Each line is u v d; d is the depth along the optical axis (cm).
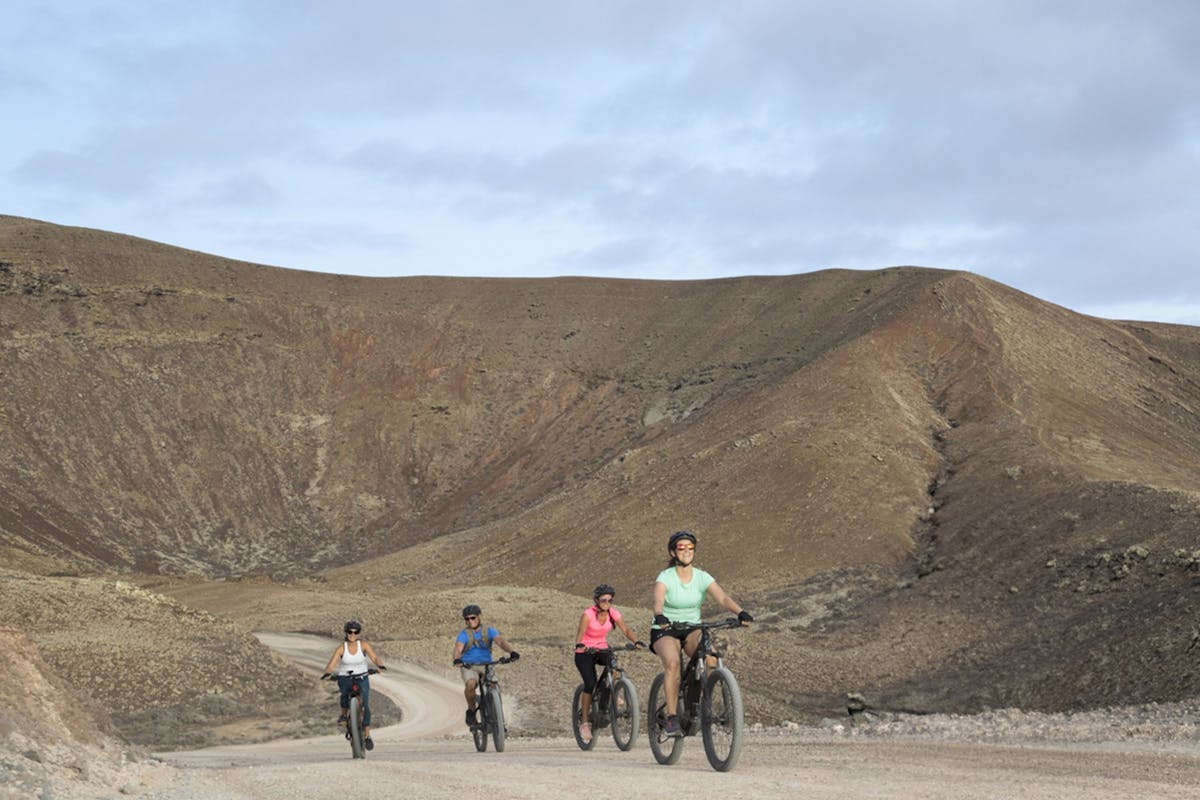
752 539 10006
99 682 4691
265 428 16400
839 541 9681
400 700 5056
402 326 18425
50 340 16225
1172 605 5181
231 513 15100
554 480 15288
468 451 16588
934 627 7269
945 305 14250
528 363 17888
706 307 18588
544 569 10794
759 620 8044
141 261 18525
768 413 12412
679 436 13038
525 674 5662
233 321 17750
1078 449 11181
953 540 9162
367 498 15775
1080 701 4672
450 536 13550
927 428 11950
